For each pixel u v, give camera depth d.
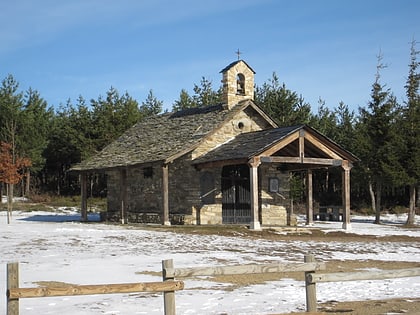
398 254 19.41
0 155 34.56
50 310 9.97
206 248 19.56
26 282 12.44
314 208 41.22
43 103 62.03
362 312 9.81
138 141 34.22
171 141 30.55
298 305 10.37
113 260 16.12
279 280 13.62
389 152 36.38
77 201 54.53
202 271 7.96
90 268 14.55
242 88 31.31
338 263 16.69
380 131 36.91
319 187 58.84
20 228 26.09
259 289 12.20
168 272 7.84
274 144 26.20
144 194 31.78
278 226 28.36
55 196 58.66
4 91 56.81
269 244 21.47
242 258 17.02
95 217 38.31
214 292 11.77
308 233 26.38
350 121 57.22
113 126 57.94
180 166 29.47
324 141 27.73
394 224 36.91
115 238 22.00
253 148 26.55
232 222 29.45
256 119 31.11
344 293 11.98
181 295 11.41
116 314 9.64
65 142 59.53
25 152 55.19
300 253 18.88
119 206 34.00
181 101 64.25
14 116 55.62
